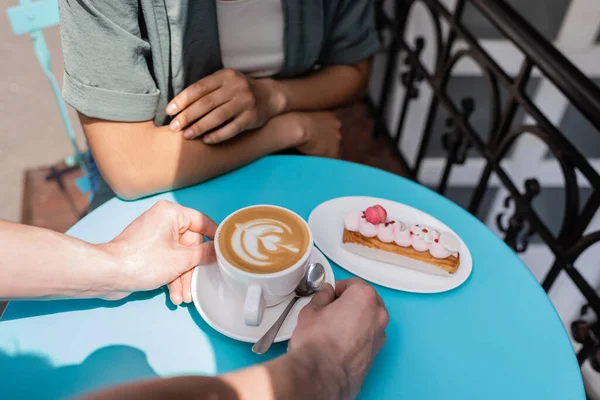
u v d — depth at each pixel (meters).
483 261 0.91
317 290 0.81
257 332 0.75
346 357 0.64
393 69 2.30
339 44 1.38
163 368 0.71
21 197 2.26
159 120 1.17
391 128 2.65
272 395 0.54
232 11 1.17
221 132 1.06
